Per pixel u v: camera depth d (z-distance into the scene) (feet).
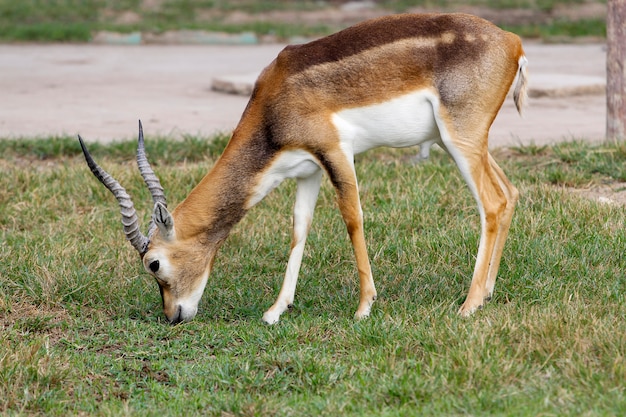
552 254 38.70
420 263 39.34
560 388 27.12
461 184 48.01
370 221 43.88
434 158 53.36
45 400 28.73
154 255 33.91
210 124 65.92
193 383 29.91
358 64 32.65
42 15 124.47
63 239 43.16
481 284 34.35
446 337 30.73
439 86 32.53
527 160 52.65
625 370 27.43
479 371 28.07
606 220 41.86
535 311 32.53
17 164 55.52
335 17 126.11
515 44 33.27
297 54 33.40
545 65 91.66
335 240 42.29
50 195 49.11
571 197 44.88
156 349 32.78
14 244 42.50
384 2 132.67
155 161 55.42
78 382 30.19
